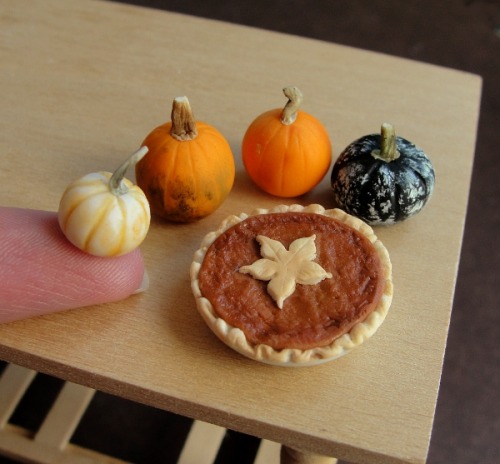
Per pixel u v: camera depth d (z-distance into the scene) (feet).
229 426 0.34
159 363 0.34
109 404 0.56
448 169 0.43
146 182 0.37
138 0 0.86
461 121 0.45
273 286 0.34
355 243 0.36
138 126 0.44
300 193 0.40
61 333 0.35
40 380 0.57
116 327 0.35
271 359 0.33
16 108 0.44
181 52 0.49
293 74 0.48
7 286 0.33
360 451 0.32
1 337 0.35
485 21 0.86
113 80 0.46
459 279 0.64
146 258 0.38
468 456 0.55
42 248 0.34
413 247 0.39
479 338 0.60
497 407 0.57
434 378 0.34
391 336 0.36
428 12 0.87
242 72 0.48
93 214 0.32
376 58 0.49
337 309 0.34
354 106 0.46
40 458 0.49
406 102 0.46
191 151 0.36
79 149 0.42
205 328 0.35
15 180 0.41
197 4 0.86
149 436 0.54
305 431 0.33
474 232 0.67
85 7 0.51
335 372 0.34
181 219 0.38
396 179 0.37
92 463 0.49
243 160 0.40
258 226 0.36
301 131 0.38
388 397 0.34
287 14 0.86
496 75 0.80
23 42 0.48
